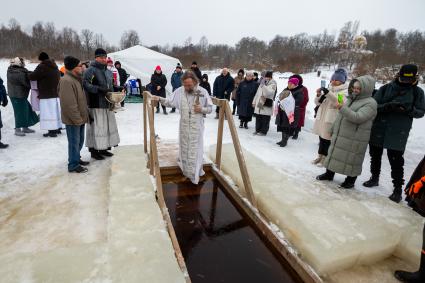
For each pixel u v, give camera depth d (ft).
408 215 9.86
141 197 9.59
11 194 10.62
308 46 213.25
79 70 11.85
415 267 8.09
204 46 261.44
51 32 221.66
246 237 9.50
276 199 10.21
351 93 11.87
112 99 13.41
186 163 12.37
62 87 11.41
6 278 6.04
